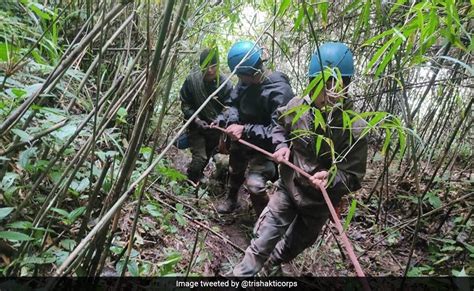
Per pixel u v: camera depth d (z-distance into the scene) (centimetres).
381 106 388
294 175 226
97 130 137
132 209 241
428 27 113
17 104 159
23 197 171
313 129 204
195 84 342
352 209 132
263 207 310
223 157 401
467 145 434
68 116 160
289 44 315
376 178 395
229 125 309
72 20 229
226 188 391
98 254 133
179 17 112
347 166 212
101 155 185
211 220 321
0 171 162
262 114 299
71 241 164
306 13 117
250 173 305
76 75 166
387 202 332
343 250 305
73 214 139
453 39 116
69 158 198
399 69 131
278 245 246
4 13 171
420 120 438
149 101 118
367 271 286
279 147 230
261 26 312
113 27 259
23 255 136
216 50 140
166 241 245
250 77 281
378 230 327
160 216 242
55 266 161
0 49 128
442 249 281
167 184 328
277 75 292
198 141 363
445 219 308
